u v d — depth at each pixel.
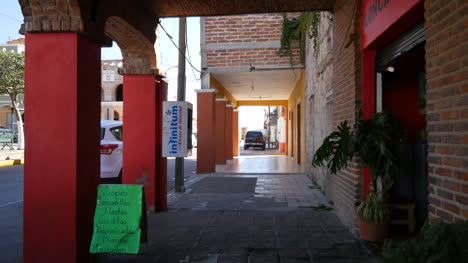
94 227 3.73
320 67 8.51
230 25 12.05
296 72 12.65
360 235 4.57
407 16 3.42
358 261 3.82
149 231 5.11
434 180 2.74
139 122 6.30
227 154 18.28
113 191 3.79
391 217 4.75
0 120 36.00
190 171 13.65
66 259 3.67
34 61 3.72
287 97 21.20
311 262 3.82
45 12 3.66
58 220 3.68
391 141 4.73
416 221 4.78
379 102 4.86
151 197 6.29
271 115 48.06
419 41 3.60
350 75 5.14
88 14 3.79
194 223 5.55
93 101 4.00
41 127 3.72
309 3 6.12
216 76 13.35
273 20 11.95
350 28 5.09
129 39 5.88
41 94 3.73
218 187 9.23
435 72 2.70
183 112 6.27
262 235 4.85
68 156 3.69
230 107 18.20
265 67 11.95
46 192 3.70
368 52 4.86
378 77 4.86
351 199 5.04
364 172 4.83
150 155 6.28
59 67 3.71
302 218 5.79
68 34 3.70
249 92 18.66
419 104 5.64
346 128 4.61
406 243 2.03
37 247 3.70
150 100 6.29
